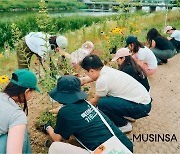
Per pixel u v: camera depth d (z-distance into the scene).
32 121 4.14
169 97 5.34
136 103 3.89
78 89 3.07
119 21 9.55
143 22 12.25
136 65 4.45
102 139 2.91
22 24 12.32
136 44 5.42
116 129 3.06
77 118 2.96
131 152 2.92
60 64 4.69
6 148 2.64
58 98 3.01
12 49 8.20
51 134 3.48
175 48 7.22
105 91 3.89
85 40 8.64
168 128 4.35
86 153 2.97
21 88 2.79
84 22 15.76
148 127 4.34
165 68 6.81
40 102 4.66
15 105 2.77
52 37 4.84
